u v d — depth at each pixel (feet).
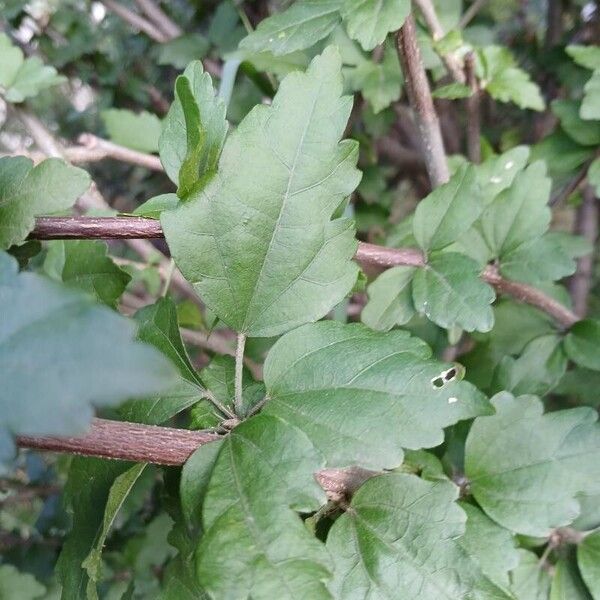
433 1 0.78
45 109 1.49
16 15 1.11
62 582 0.48
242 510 0.34
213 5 1.11
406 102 1.02
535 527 0.47
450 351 0.79
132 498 0.76
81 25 1.17
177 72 1.25
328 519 0.45
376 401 0.39
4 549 0.93
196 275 0.41
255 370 0.80
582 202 0.97
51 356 0.24
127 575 0.89
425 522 0.42
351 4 0.56
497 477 0.49
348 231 0.42
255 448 0.36
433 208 0.58
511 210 0.64
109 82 1.20
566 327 0.67
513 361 0.66
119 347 0.24
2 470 0.25
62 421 0.24
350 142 0.42
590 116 0.68
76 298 0.25
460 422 0.59
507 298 0.75
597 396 0.69
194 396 0.43
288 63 0.76
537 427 0.50
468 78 0.73
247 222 0.41
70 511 0.50
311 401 0.39
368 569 0.41
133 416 0.43
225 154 0.40
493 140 1.08
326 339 0.41
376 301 0.58
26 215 0.45
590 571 0.50
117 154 0.87
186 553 0.45
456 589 0.40
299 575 0.32
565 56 0.98
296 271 0.42
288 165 0.41
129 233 0.44
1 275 0.26
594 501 0.54
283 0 0.90
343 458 0.37
